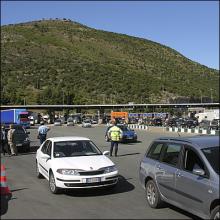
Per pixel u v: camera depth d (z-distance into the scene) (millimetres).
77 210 9523
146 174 9781
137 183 12922
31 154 24000
